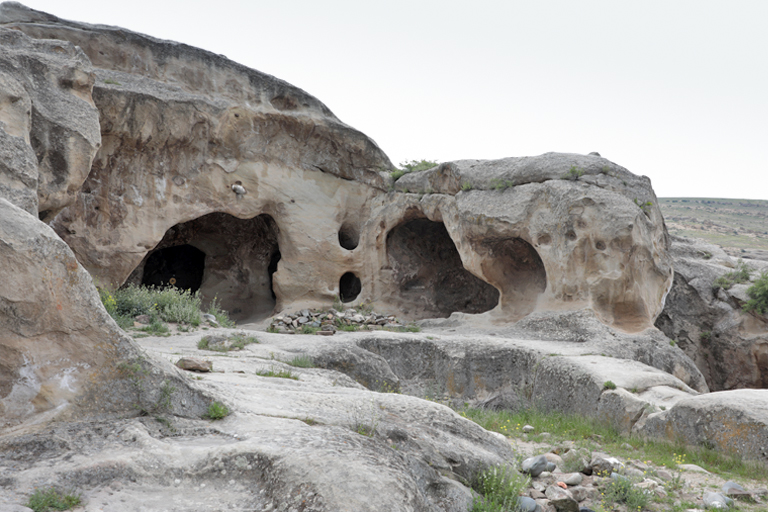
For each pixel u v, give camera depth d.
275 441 3.38
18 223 3.51
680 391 8.04
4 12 13.44
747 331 14.98
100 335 3.69
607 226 12.00
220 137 15.16
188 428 3.69
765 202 75.06
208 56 15.04
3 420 3.45
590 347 10.36
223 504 2.96
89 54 13.68
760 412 6.00
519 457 5.15
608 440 7.17
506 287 13.90
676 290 16.44
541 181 13.01
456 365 10.52
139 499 2.97
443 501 3.54
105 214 13.77
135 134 13.77
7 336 3.45
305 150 16.47
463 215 13.76
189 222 17.22
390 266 16.42
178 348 8.34
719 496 4.71
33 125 8.67
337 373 7.79
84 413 3.58
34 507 2.71
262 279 17.88
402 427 4.32
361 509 2.72
